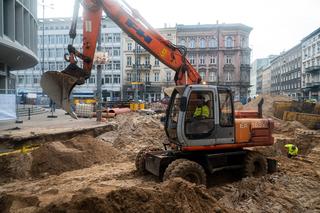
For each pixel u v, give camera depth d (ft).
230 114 25.02
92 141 34.65
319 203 22.26
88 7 24.59
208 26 189.06
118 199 14.83
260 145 26.50
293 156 39.81
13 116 46.03
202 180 22.43
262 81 381.81
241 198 22.40
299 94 232.32
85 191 16.67
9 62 90.27
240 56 189.06
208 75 191.11
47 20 204.74
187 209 15.30
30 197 17.34
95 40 24.91
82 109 73.72
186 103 22.81
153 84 190.39
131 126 57.62
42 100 146.30
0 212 16.78
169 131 25.14
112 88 194.80
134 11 25.86
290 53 258.37
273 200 22.21
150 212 14.53
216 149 24.77
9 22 68.39
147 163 24.89
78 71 24.64
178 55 26.81
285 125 62.39
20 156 28.30
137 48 178.81
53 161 28.73
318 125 61.41
